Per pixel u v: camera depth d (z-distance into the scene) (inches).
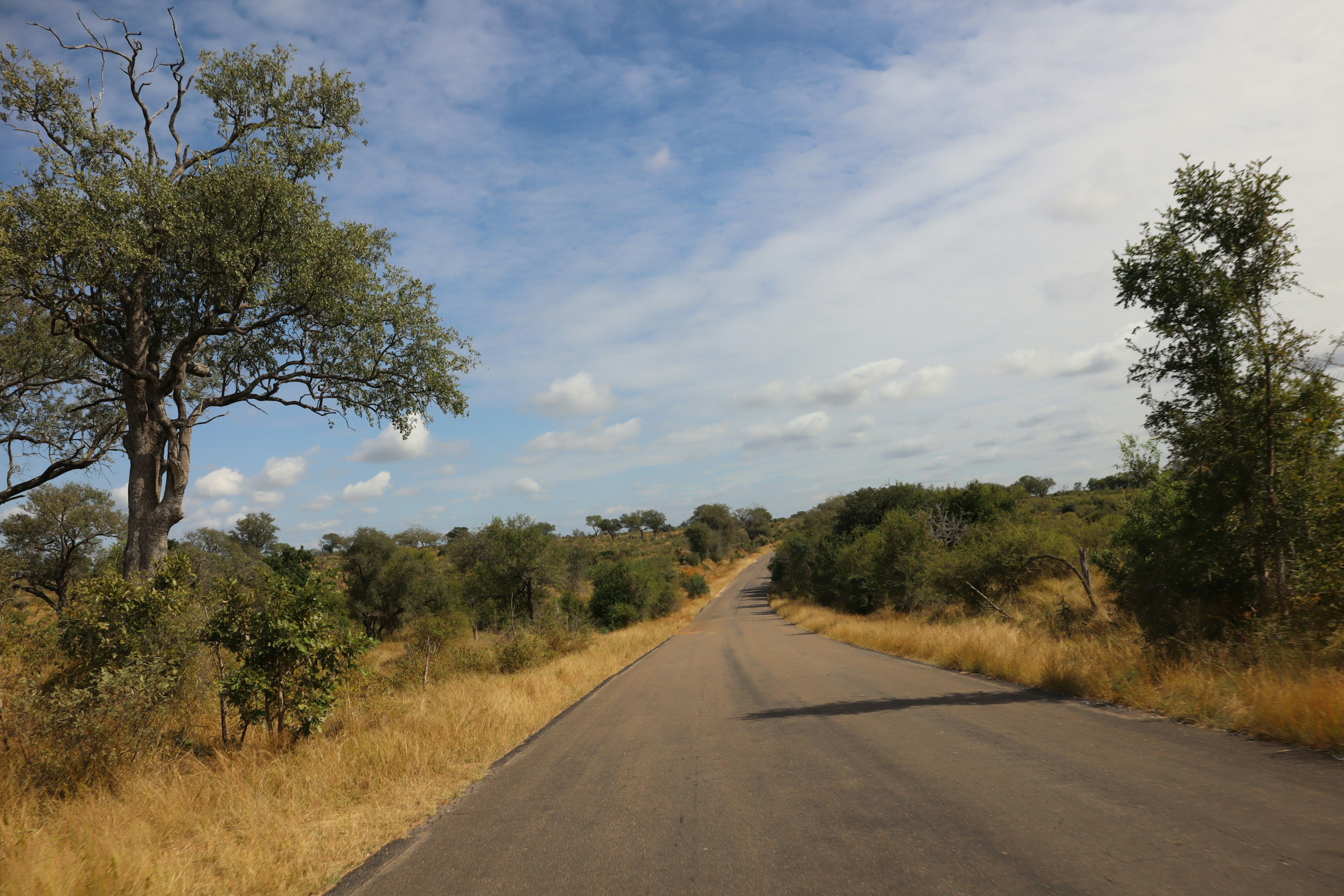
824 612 1620.3
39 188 551.5
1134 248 378.0
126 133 624.7
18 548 1202.6
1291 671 270.2
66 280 542.9
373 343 688.4
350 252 647.1
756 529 6776.6
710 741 320.2
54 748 263.7
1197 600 379.9
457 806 240.4
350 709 396.5
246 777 274.8
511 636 987.3
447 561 2397.9
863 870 145.5
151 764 276.4
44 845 181.2
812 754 268.1
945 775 215.5
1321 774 181.2
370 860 189.3
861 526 1863.9
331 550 2511.1
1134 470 541.6
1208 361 355.3
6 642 332.2
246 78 675.4
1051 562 880.3
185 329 648.4
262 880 171.6
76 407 721.0
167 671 329.7
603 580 1964.8
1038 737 258.7
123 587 347.3
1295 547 334.3
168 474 634.2
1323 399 326.0
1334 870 122.8
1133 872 129.8
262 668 336.8
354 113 713.6
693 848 172.9
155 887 163.0
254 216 597.6
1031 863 139.4
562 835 194.7
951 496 1594.5
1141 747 228.2
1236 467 342.6
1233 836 142.9
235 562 1560.0
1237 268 351.9
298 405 702.5
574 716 455.8
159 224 573.6
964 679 461.1
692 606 2723.9
